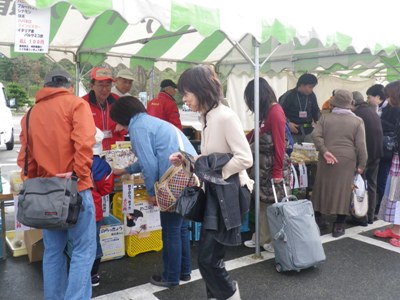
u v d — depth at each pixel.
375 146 4.67
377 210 5.20
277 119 3.60
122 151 3.63
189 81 2.32
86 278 2.50
